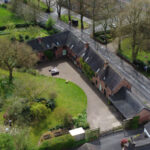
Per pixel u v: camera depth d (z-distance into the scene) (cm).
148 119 5775
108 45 9162
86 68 7294
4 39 6888
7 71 7369
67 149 5122
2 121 5606
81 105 6312
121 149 5116
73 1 11644
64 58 8512
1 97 6250
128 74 7550
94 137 5328
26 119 5606
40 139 5247
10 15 11331
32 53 7562
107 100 6556
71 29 10275
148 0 7700
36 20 10556
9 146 4622
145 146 4706
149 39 7694
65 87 6981
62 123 5628
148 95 6706
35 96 6072
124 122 5503
